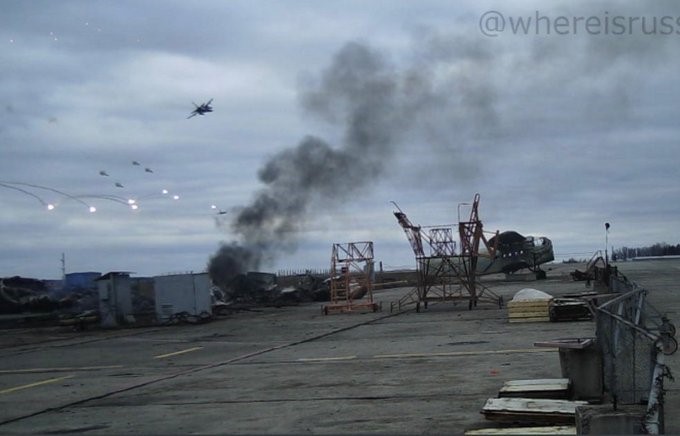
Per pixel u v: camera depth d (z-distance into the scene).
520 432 7.15
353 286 36.50
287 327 26.05
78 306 39.88
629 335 8.59
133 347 21.56
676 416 7.96
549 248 55.19
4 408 11.30
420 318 26.50
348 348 17.53
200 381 13.12
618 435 6.46
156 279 31.39
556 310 21.09
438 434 7.74
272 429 8.52
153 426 9.12
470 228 30.92
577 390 8.82
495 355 14.12
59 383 14.16
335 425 8.53
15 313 37.72
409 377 12.01
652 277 45.75
